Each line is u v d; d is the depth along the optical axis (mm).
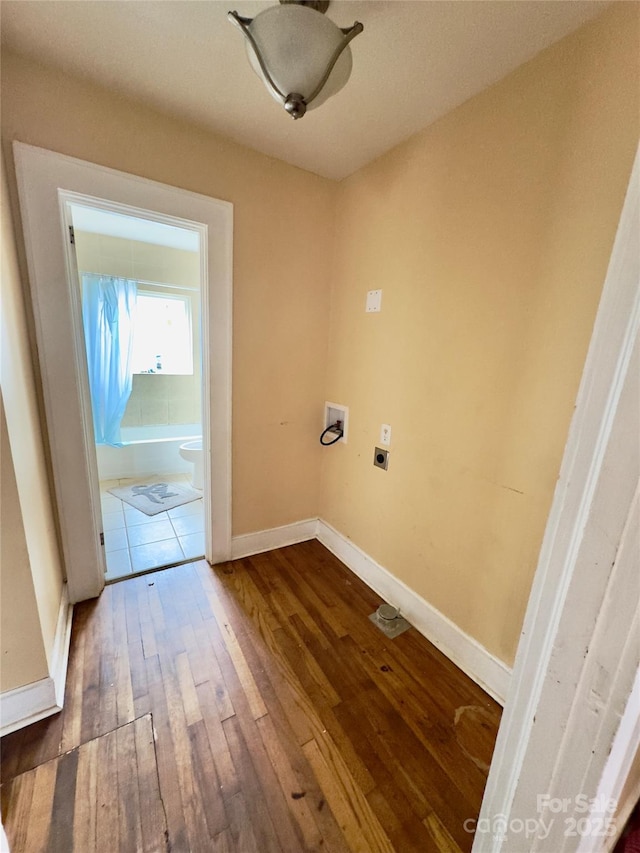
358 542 2102
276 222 1872
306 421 2271
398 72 1195
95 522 1748
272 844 922
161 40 1140
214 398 1903
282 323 2027
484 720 1282
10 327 1165
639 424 471
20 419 1200
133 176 1472
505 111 1192
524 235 1171
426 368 1573
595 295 1011
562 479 577
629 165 920
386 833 956
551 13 967
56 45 1173
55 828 930
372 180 1775
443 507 1548
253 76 1278
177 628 1622
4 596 1101
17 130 1257
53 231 1386
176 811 976
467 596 1475
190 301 3768
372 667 1480
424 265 1541
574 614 562
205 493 2037
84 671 1381
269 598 1860
